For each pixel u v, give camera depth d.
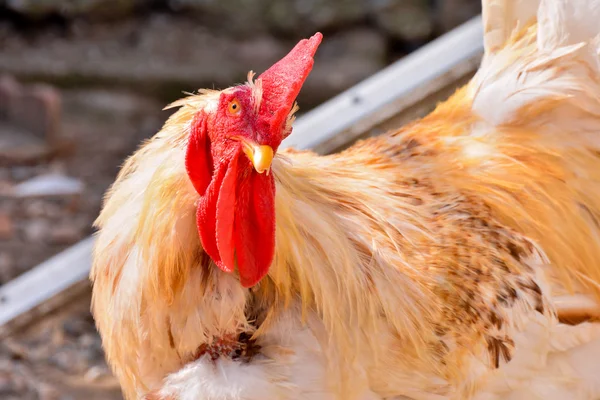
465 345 3.39
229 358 3.21
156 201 3.04
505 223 3.78
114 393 6.07
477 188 3.79
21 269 8.05
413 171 3.78
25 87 11.74
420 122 4.12
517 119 3.96
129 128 12.21
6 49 13.50
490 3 4.09
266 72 2.92
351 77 12.91
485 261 3.52
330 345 3.19
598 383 3.69
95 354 6.58
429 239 3.49
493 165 3.87
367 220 3.38
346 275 3.18
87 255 6.07
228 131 2.90
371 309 3.23
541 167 3.94
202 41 14.15
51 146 11.00
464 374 3.42
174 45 13.98
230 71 13.30
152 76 13.05
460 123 4.03
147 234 3.05
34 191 9.76
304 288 3.11
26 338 6.60
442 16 13.83
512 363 3.50
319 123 5.84
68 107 12.56
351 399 3.28
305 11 14.26
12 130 11.47
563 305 3.73
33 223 9.06
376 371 3.28
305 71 2.85
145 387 3.37
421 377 3.33
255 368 3.15
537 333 3.53
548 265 3.79
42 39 13.92
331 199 3.33
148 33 14.17
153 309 3.14
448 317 3.36
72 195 9.80
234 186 2.93
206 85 13.18
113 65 13.22
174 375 3.26
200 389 3.16
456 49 5.82
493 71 4.03
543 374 3.60
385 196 3.54
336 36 14.20
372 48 13.72
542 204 3.88
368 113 5.80
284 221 3.08
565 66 3.88
